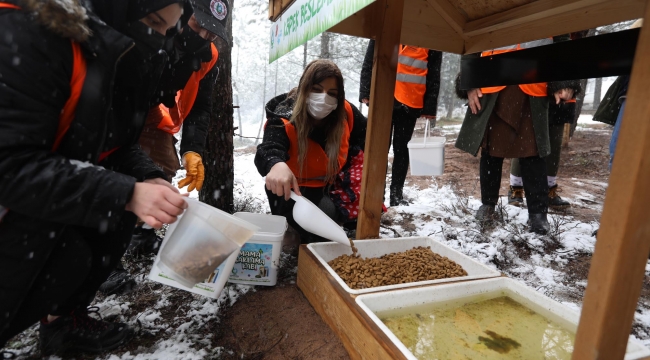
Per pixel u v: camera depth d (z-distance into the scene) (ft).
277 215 7.61
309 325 5.20
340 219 8.35
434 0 6.77
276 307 5.73
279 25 6.19
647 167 2.41
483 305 5.18
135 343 4.94
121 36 3.46
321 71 6.86
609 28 29.32
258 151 7.23
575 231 9.65
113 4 3.66
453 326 4.66
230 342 5.05
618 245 2.52
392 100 6.68
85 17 3.22
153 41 3.97
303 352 4.68
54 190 3.09
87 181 3.20
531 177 9.27
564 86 8.33
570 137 29.81
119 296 6.07
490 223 9.87
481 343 4.34
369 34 6.59
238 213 7.07
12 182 2.97
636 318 5.98
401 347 3.59
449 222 10.30
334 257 6.53
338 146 7.59
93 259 4.68
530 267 7.77
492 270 5.77
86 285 4.71
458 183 16.70
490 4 6.37
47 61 3.08
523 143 8.91
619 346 2.76
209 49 6.68
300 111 7.12
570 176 20.38
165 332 5.22
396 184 11.84
